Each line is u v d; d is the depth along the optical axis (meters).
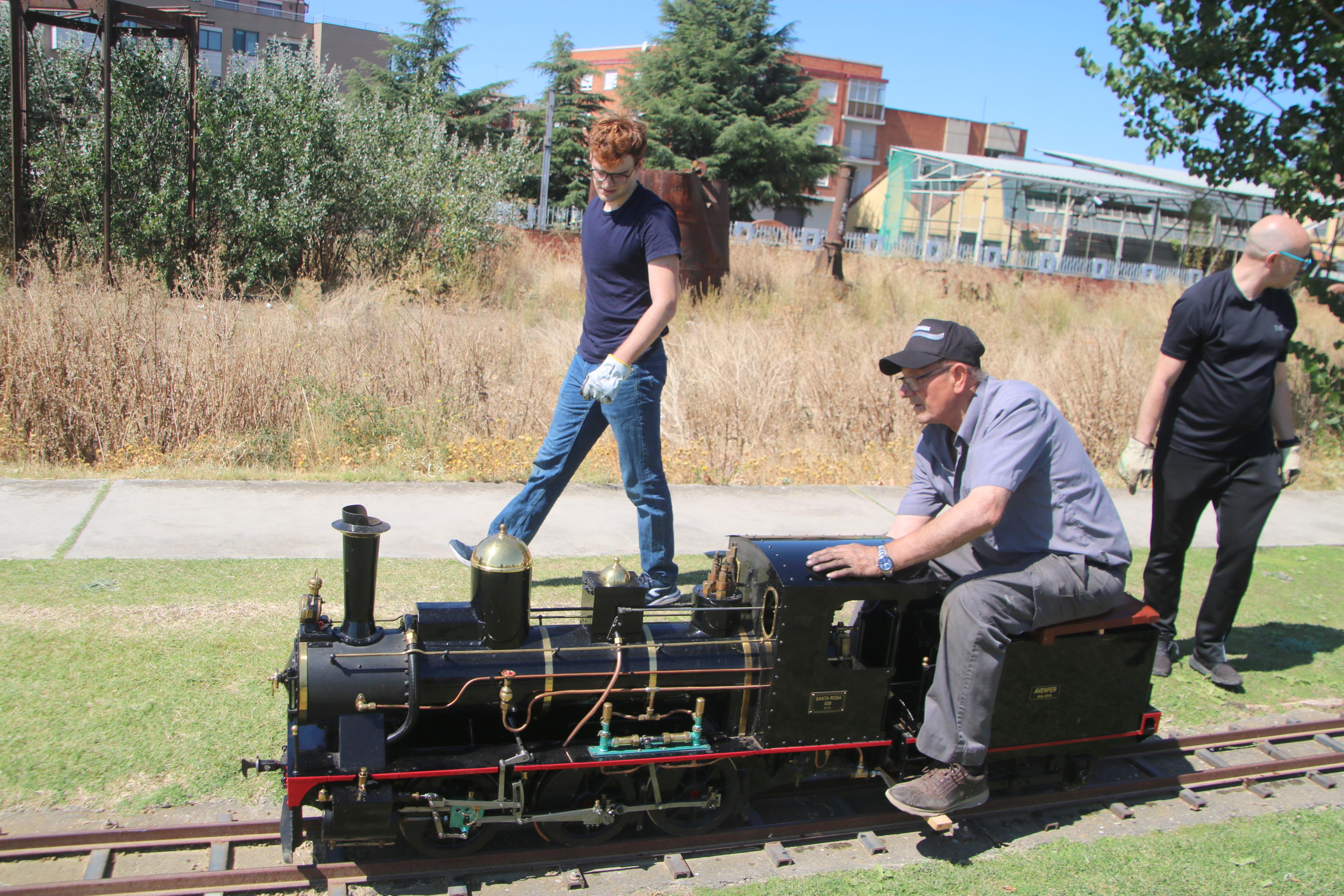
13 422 6.87
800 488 7.72
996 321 13.99
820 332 11.70
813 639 3.12
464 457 7.35
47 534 5.34
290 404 7.69
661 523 4.59
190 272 12.80
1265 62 8.41
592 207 4.45
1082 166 40.47
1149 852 3.41
